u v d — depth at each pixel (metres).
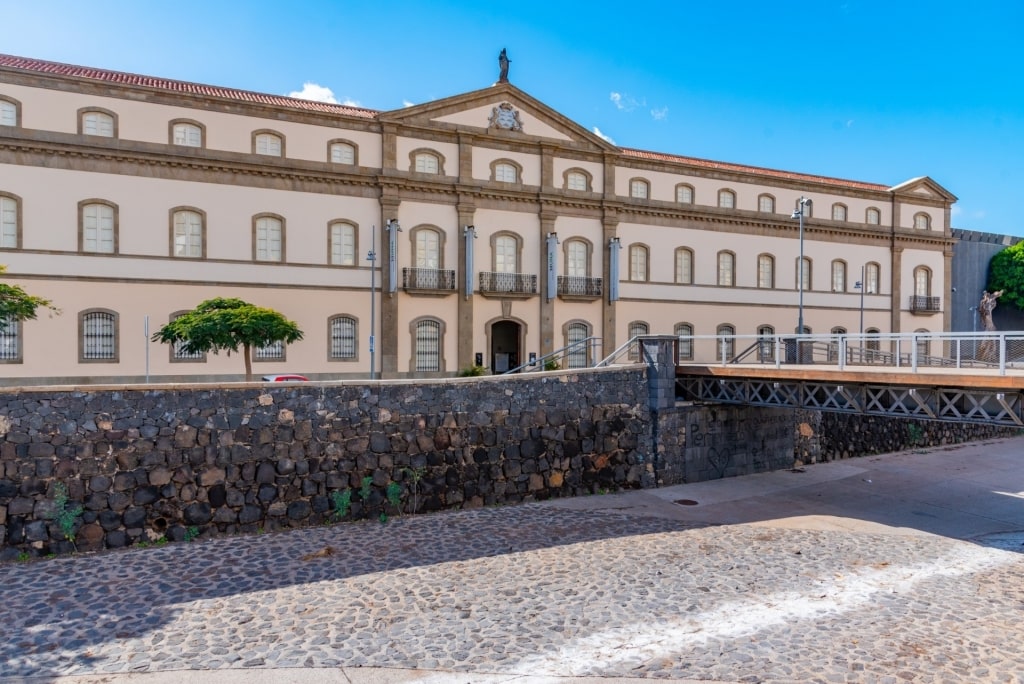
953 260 43.06
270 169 26.06
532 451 16.14
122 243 24.20
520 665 8.02
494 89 29.95
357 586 10.36
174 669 7.72
